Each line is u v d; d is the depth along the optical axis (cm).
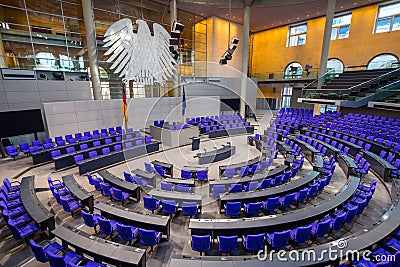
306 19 2123
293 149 1124
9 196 634
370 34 1745
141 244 518
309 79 1973
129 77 1556
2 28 1147
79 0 1382
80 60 1418
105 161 1004
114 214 534
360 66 1747
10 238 529
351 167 820
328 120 1593
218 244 482
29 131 1135
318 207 547
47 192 755
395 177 805
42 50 1276
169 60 1738
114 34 1480
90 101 1371
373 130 1242
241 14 1947
